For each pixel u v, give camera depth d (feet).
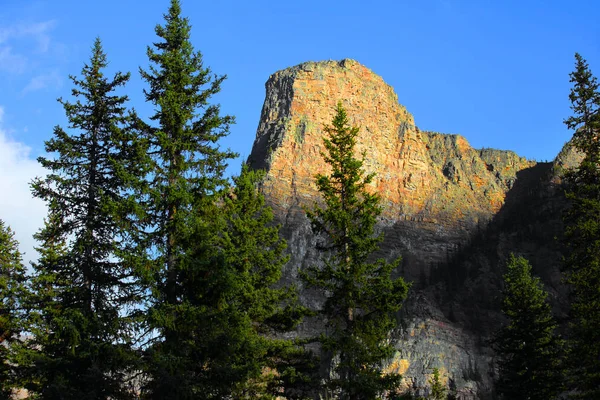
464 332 426.10
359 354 100.07
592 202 124.36
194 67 95.50
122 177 84.53
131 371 80.02
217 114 94.32
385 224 612.29
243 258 116.37
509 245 561.84
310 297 386.52
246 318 107.65
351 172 115.24
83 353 79.46
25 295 116.98
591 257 121.29
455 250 586.86
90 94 100.32
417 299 472.03
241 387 88.58
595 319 113.60
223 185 89.86
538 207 607.78
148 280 81.66
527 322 166.20
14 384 114.01
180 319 80.53
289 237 511.81
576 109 134.31
